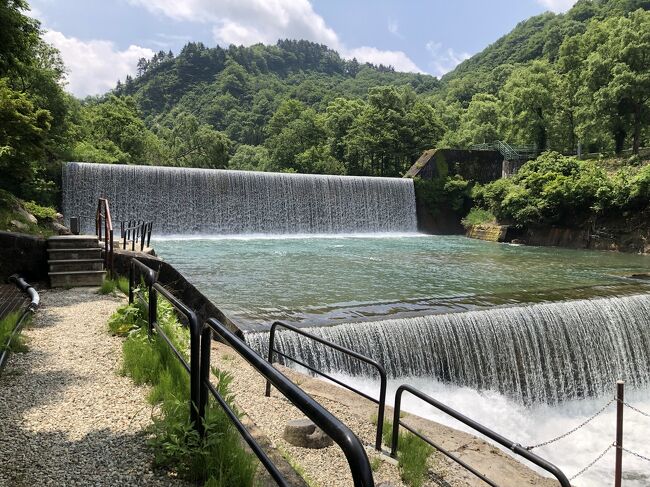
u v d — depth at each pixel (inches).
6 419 176.6
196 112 6663.4
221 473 131.4
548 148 1995.6
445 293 621.0
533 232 1475.1
